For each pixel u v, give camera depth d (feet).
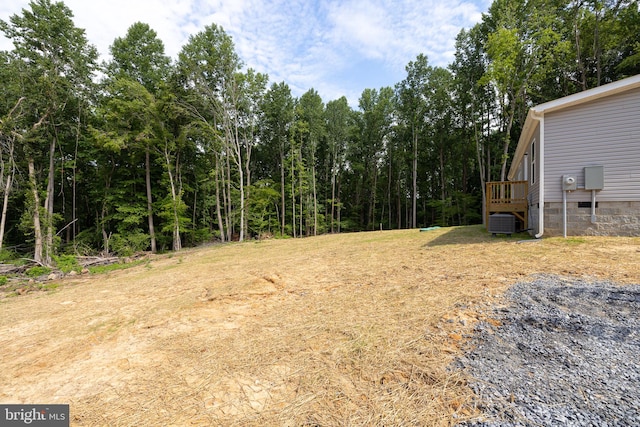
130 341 9.78
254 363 7.57
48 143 44.55
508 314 8.76
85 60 43.47
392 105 76.43
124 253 47.06
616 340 7.06
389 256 20.40
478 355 6.88
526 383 5.75
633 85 18.17
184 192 62.34
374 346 7.78
